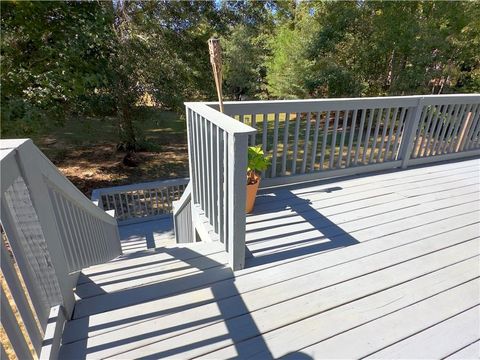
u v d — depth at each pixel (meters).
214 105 2.65
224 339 1.49
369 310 1.67
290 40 11.52
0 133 4.67
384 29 9.70
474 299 1.76
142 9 6.91
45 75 4.64
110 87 6.26
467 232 2.46
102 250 2.66
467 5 9.27
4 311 1.01
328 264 2.05
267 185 3.25
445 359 1.40
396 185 3.39
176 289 1.82
